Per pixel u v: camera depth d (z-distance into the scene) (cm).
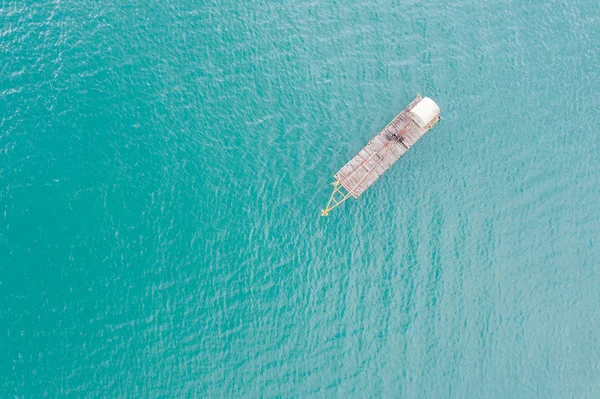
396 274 4744
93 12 5147
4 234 4588
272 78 5084
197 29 5184
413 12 5338
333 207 4794
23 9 5116
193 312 4575
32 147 4772
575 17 5406
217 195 4800
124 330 4506
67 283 4562
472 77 5156
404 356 4597
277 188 4834
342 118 5000
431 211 4859
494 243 4834
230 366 4494
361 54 5194
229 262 4684
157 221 4719
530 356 4656
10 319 4469
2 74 4909
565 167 4997
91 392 4378
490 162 4969
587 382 4631
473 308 4719
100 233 4666
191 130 4919
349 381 4519
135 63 5044
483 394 4578
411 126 4662
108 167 4797
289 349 4556
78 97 4909
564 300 4762
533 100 5122
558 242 4856
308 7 5328
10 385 4359
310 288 4684
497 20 5353
